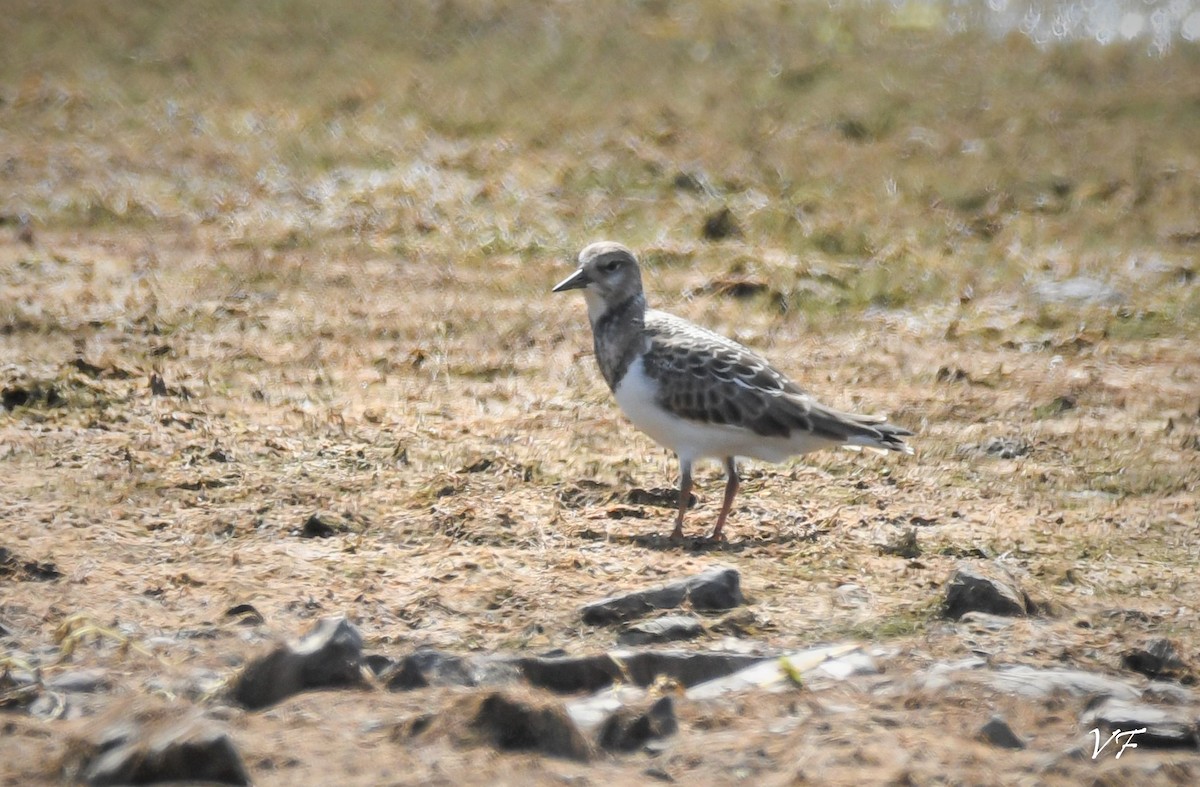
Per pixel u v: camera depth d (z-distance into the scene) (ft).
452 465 46.93
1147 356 61.36
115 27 103.91
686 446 42.19
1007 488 47.42
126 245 69.46
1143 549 42.65
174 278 65.36
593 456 48.44
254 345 58.08
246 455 46.96
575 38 105.29
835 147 87.35
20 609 34.22
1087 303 67.21
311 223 73.56
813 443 42.01
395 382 55.26
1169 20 109.50
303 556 38.60
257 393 52.90
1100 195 81.61
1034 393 56.03
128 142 84.12
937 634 34.73
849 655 32.94
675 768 27.17
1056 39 107.55
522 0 112.27
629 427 51.34
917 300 66.90
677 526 41.63
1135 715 29.37
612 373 43.37
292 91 94.07
